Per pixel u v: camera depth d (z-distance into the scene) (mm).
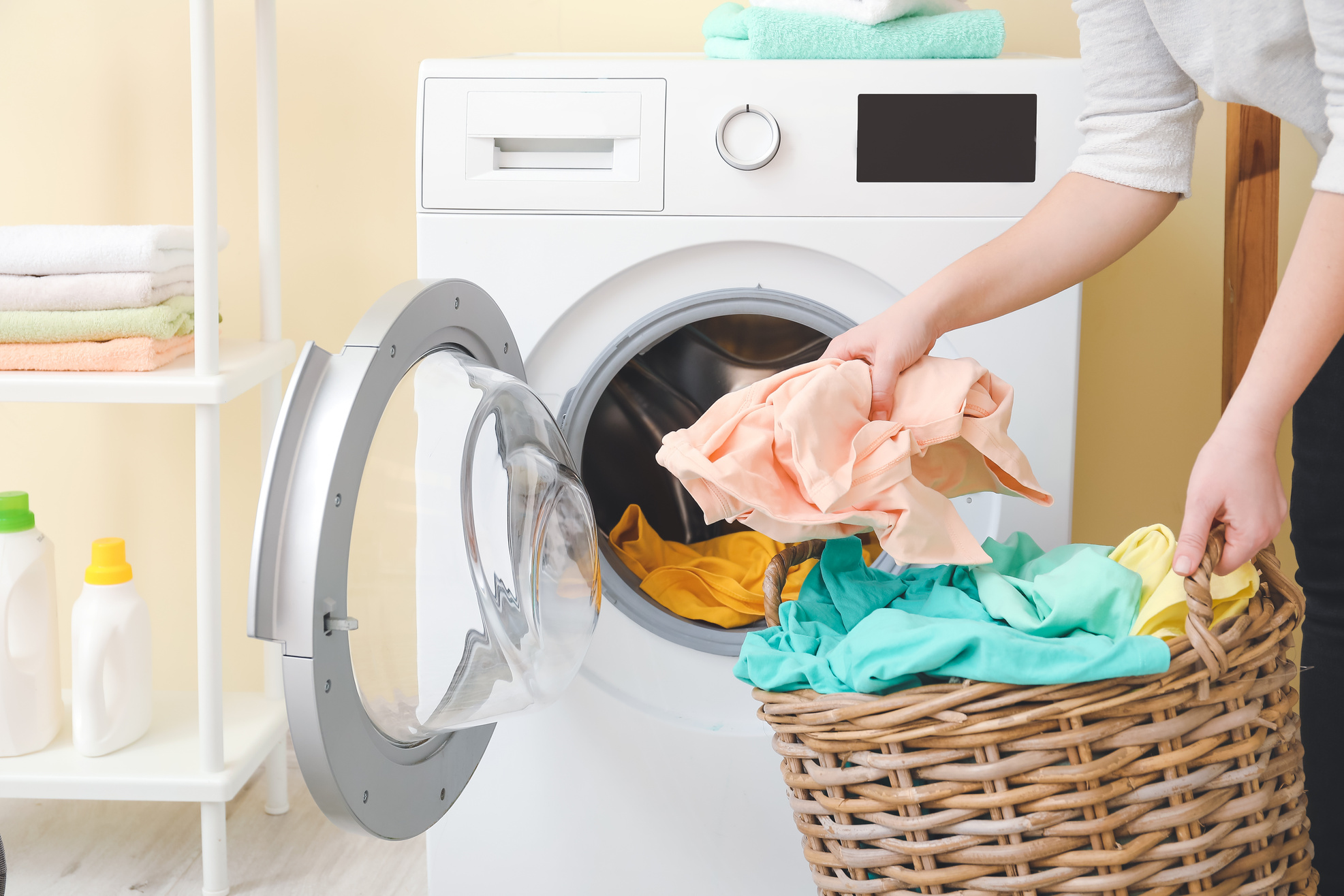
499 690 877
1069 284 921
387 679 799
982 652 678
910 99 1007
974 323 916
